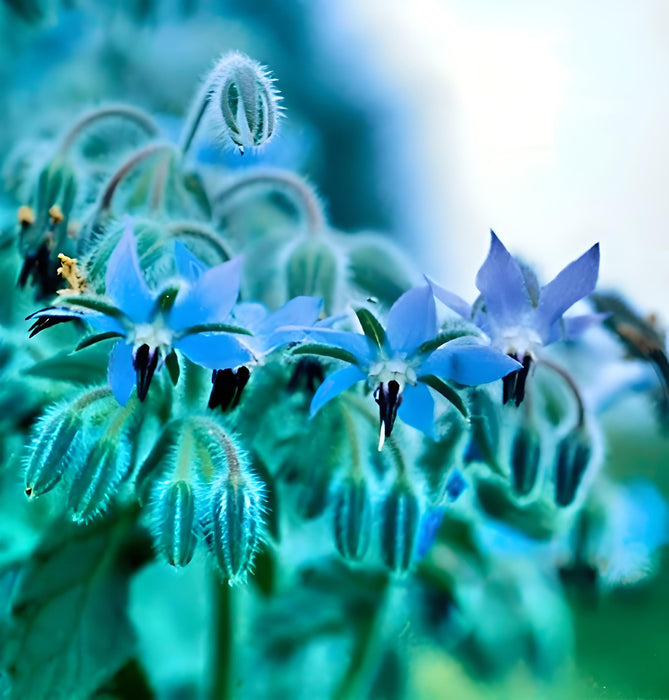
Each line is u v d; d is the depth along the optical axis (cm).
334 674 33
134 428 28
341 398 30
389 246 32
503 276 28
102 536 30
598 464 30
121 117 31
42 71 39
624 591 33
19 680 30
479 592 33
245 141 28
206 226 29
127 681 31
